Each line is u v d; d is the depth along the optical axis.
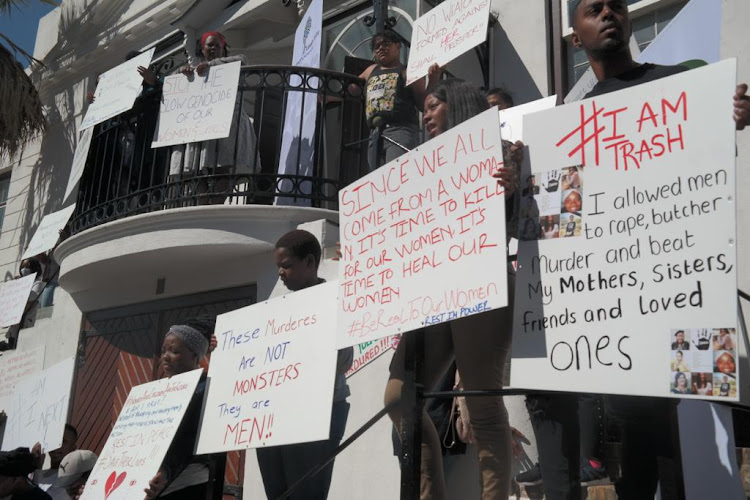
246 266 6.36
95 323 7.78
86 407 7.50
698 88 2.12
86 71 10.23
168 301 7.09
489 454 2.67
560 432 2.60
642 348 2.04
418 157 2.67
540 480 3.65
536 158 2.42
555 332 2.22
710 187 2.04
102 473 3.49
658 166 2.15
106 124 7.67
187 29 8.55
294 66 6.53
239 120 6.42
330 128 7.13
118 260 6.68
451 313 2.37
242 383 3.20
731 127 2.04
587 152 2.32
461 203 2.46
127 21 9.70
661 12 5.74
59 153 10.07
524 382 2.24
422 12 6.74
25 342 8.59
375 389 4.75
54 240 8.16
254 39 8.57
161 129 6.27
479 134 2.46
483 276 2.31
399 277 2.61
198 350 3.82
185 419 3.40
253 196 6.27
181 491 3.51
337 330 2.78
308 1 7.78
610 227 2.21
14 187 10.63
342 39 7.43
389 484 4.50
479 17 4.82
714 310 1.95
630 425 2.55
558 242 2.30
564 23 6.14
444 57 4.99
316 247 3.63
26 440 5.07
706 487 2.88
